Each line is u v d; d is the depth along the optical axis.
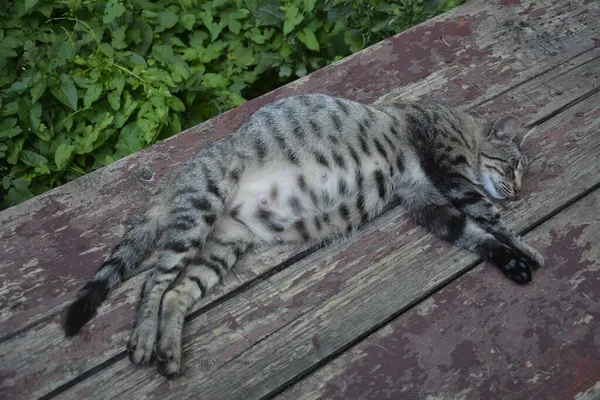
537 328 1.30
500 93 1.59
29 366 1.26
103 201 1.42
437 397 1.25
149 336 1.27
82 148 1.65
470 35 1.67
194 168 1.39
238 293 1.34
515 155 1.48
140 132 1.67
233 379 1.26
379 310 1.32
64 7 1.81
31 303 1.32
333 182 1.42
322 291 1.34
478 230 1.39
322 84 1.59
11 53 1.72
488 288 1.34
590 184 1.46
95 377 1.26
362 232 1.41
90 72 1.72
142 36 1.81
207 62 1.84
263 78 1.92
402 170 1.47
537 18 1.71
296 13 1.82
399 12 1.83
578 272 1.36
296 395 1.25
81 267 1.35
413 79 1.60
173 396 1.25
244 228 1.39
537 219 1.42
